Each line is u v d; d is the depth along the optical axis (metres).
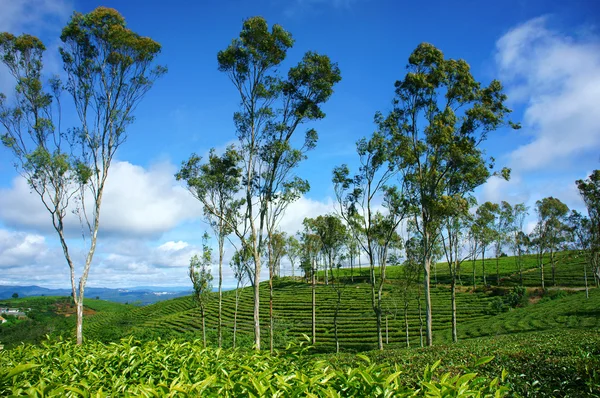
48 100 26.11
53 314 89.06
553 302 48.47
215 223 33.53
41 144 25.97
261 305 68.44
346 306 60.19
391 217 32.88
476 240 40.88
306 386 3.73
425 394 3.49
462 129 28.00
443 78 28.42
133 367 5.50
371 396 3.66
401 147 30.03
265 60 26.22
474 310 53.03
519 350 12.33
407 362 13.99
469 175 28.08
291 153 26.59
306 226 45.03
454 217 30.28
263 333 48.34
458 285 72.12
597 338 13.04
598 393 6.48
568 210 63.03
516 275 76.69
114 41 26.55
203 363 5.48
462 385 3.52
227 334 43.97
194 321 62.31
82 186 26.72
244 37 25.86
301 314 58.91
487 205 55.72
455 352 15.61
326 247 39.06
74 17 26.34
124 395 3.97
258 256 26.75
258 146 27.39
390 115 30.80
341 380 3.98
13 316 75.06
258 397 3.62
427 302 28.62
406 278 37.31
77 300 25.50
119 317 85.00
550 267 80.00
